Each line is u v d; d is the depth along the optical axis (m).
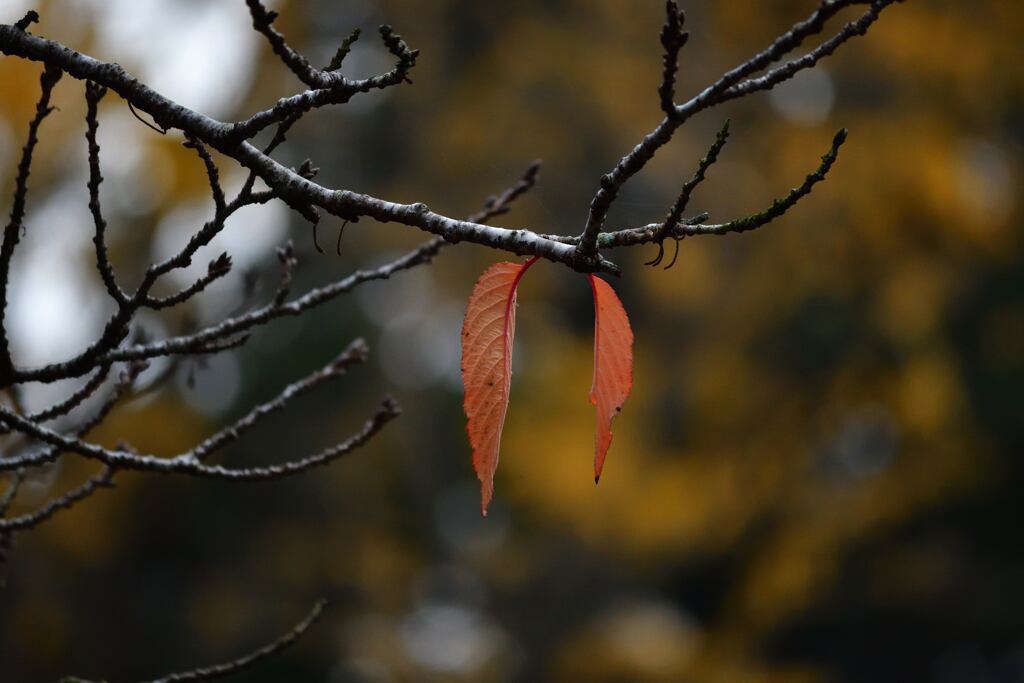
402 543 13.09
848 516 10.27
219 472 2.40
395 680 11.70
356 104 11.12
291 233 8.02
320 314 11.87
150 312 5.45
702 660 10.19
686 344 10.91
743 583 10.47
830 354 10.08
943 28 8.99
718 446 10.21
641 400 10.78
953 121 9.36
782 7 9.34
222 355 10.81
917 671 19.52
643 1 10.52
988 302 15.04
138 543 10.82
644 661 10.19
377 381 12.16
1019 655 21.45
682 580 14.29
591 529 10.43
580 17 10.82
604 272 1.63
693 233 1.65
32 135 1.94
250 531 11.67
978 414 16.09
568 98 10.52
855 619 18.75
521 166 10.34
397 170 10.98
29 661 8.59
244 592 11.55
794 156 9.47
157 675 10.95
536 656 11.95
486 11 11.04
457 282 11.27
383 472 12.48
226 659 11.45
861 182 9.24
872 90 9.56
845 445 12.22
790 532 10.26
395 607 12.15
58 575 9.03
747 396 10.17
